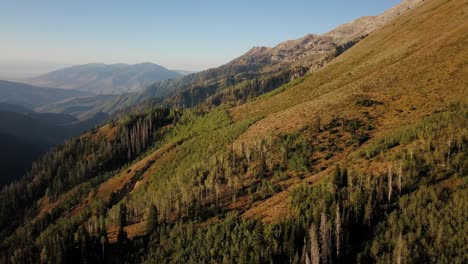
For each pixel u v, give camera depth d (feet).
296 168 307.78
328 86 553.23
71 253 289.94
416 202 188.85
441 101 314.55
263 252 204.03
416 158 220.84
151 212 305.53
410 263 161.48
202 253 235.61
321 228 188.85
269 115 507.30
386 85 408.46
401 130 270.87
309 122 373.40
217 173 356.79
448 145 213.05
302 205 229.25
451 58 402.11
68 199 622.95
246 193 309.63
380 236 182.60
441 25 545.44
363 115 347.56
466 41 428.97
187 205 323.57
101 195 560.20
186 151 507.30
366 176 225.97
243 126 476.13
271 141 360.28
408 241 170.19
